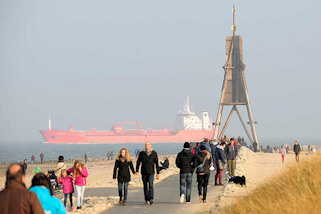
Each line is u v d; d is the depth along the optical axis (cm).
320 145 4569
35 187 1788
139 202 3997
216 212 3177
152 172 3831
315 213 2400
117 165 3831
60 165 5038
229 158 6012
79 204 3641
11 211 1488
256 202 3019
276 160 11131
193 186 5328
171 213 3319
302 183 3328
